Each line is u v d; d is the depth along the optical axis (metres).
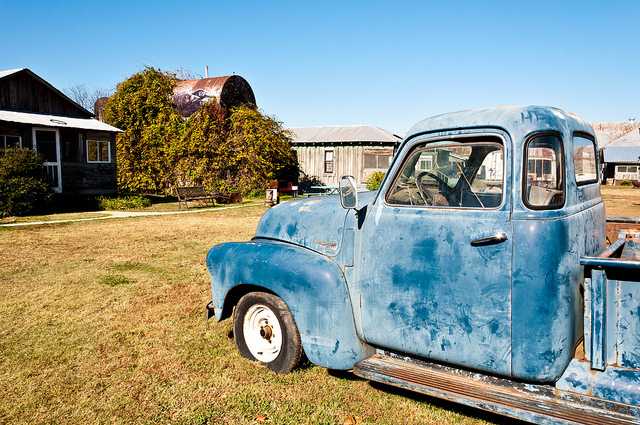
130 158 24.95
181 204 19.64
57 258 8.25
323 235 3.47
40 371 3.79
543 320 2.49
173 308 5.42
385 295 3.06
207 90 25.30
